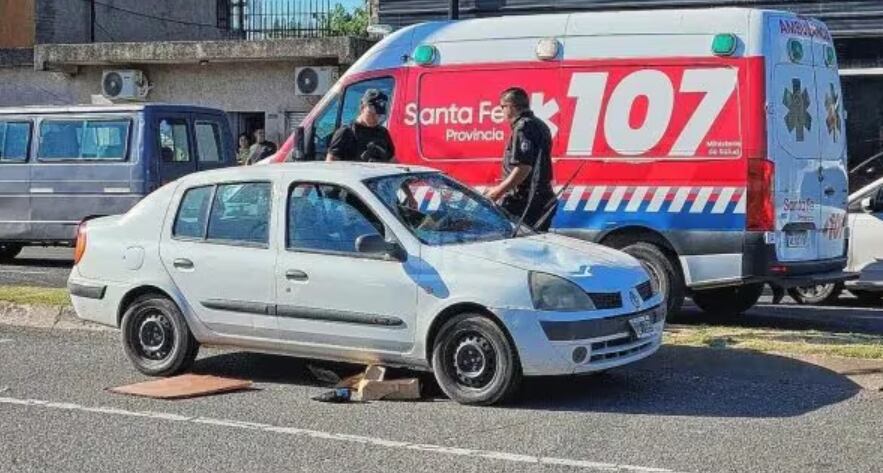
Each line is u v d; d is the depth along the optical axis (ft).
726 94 33.58
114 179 52.60
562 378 28.25
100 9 99.25
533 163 31.24
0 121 54.65
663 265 34.42
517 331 24.75
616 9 60.03
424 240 26.23
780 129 33.68
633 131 34.60
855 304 43.34
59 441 23.06
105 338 34.24
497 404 25.48
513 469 20.88
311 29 97.55
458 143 36.68
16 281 47.47
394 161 36.09
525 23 36.14
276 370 29.86
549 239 27.76
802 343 29.50
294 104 80.33
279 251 27.43
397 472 20.76
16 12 94.43
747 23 33.53
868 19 57.57
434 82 37.06
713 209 33.76
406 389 26.27
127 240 29.48
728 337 30.42
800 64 34.71
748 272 33.45
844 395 26.50
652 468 20.81
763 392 26.84
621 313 25.30
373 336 26.35
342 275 26.53
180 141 54.13
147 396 26.81
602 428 23.67
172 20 107.24
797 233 34.45
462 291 25.23
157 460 21.67
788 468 20.84
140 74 82.38
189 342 28.76
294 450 22.27
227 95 81.71
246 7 102.73
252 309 27.68
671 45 34.22
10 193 54.24
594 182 35.06
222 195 28.60
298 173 27.89
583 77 35.14
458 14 60.44
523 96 31.65
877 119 58.49
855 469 20.79
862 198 42.14
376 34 64.90
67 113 53.67
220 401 26.43
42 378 28.86
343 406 25.85
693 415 24.71
